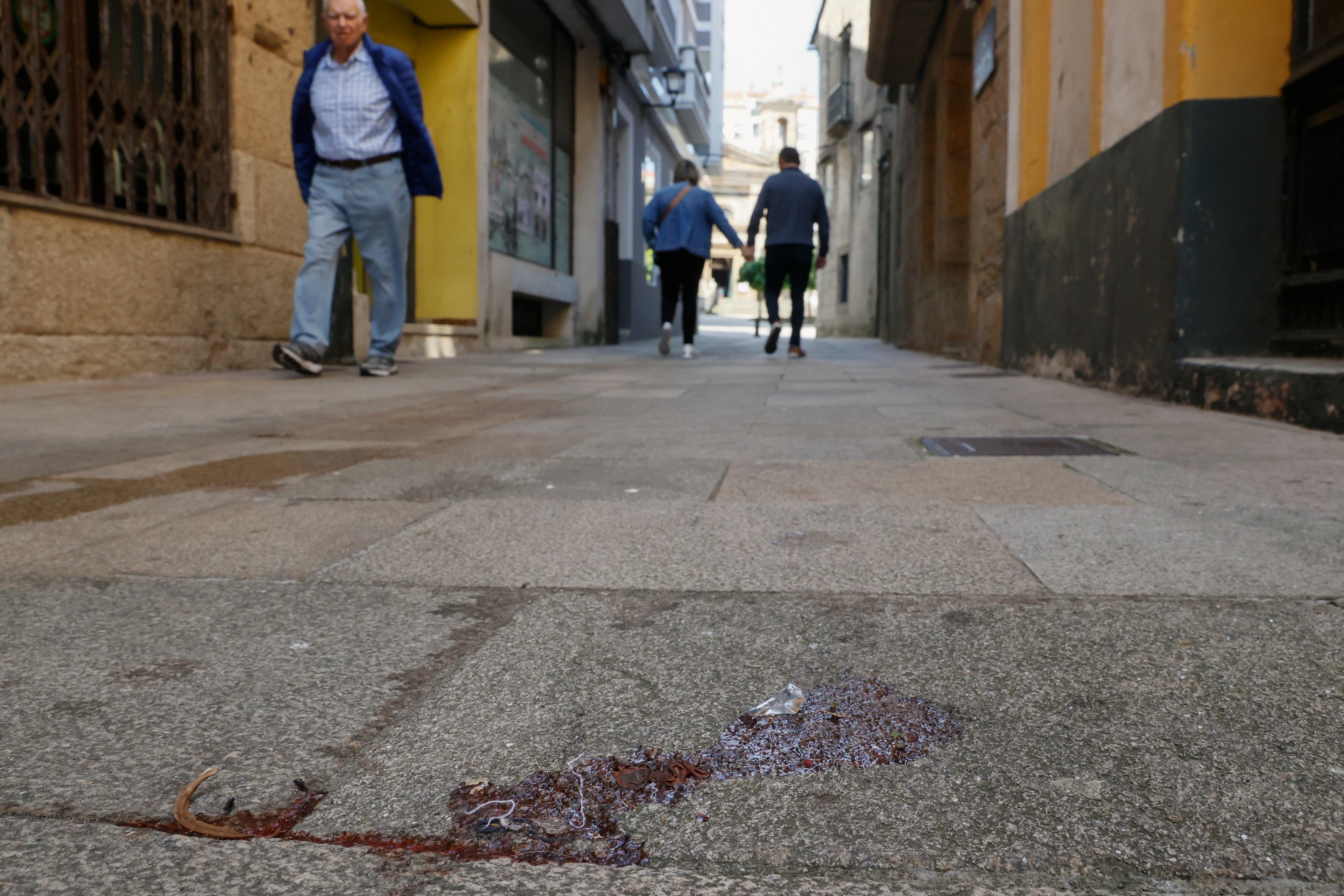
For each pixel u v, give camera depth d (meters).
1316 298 3.75
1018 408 4.25
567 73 13.17
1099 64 5.14
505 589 1.54
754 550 1.76
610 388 5.57
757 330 23.06
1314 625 1.30
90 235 4.95
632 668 1.18
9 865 0.76
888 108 19.06
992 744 0.96
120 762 0.94
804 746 0.96
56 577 1.62
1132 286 4.57
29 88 4.60
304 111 5.47
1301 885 0.72
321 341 5.65
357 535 1.92
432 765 0.93
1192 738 0.96
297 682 1.14
